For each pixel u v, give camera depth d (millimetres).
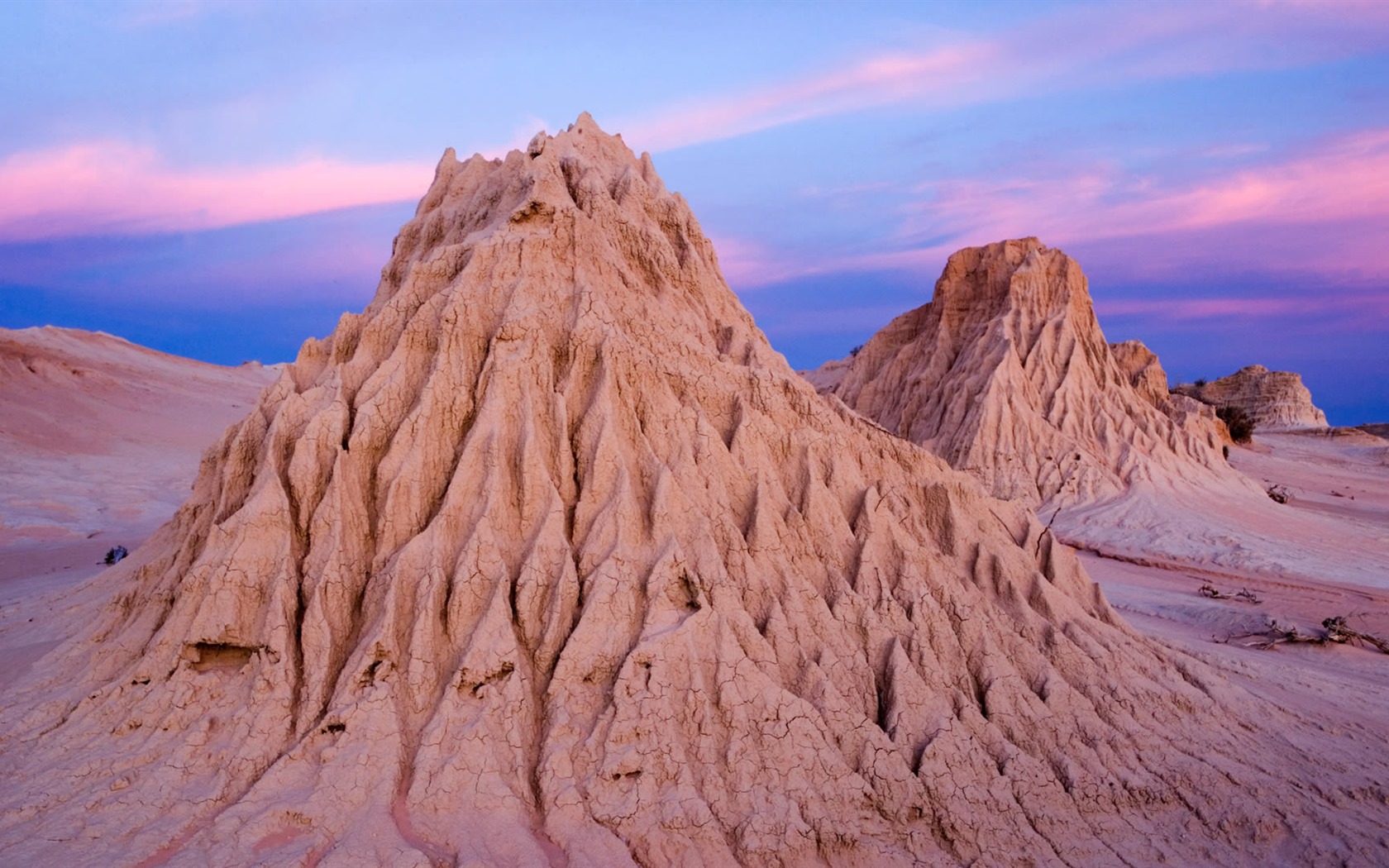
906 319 67562
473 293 14617
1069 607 16891
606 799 10719
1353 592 35062
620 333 14898
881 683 13547
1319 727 16734
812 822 11195
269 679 11250
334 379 14055
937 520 17484
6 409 56906
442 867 9508
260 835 9555
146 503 46344
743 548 13867
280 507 12516
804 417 16859
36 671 13359
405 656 11492
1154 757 14250
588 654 11828
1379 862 12508
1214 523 45156
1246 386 116438
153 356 87312
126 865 9109
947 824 11883
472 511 12852
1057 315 58312
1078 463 50469
